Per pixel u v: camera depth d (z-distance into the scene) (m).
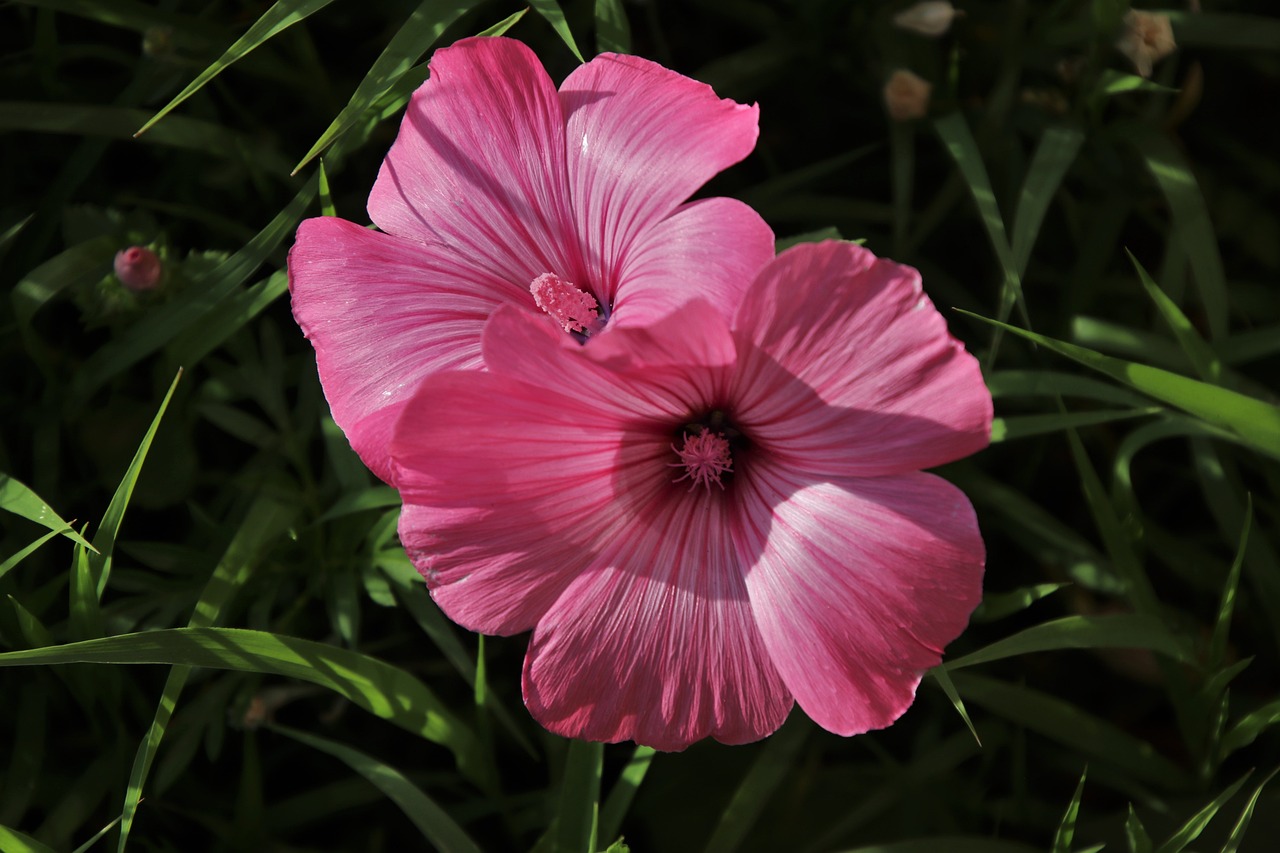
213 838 0.68
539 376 0.60
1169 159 0.69
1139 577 0.67
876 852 0.66
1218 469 0.68
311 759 0.70
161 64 0.70
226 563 0.66
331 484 0.68
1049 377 0.67
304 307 0.63
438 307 0.63
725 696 0.62
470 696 0.70
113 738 0.68
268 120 0.72
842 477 0.61
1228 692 0.67
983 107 0.71
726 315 0.60
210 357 0.69
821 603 0.61
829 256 0.59
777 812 0.69
